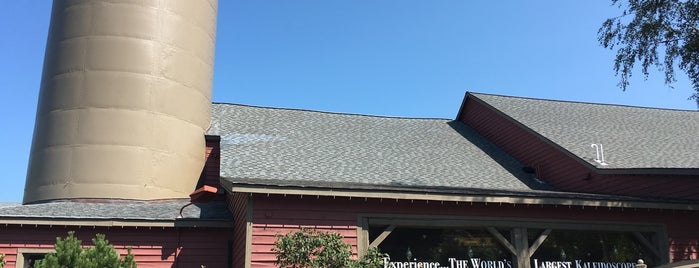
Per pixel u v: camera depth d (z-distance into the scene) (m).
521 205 12.93
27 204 15.38
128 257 9.88
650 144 17.42
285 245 10.90
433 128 20.11
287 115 19.20
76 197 14.78
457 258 12.67
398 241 12.54
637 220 13.73
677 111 22.84
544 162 16.66
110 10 16.27
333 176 13.73
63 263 9.01
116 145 15.23
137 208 14.27
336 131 17.95
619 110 21.69
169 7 17.00
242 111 19.12
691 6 16.28
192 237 13.63
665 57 17.17
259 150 15.21
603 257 13.62
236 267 12.80
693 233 14.02
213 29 18.80
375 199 12.15
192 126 16.81
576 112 20.42
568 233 13.62
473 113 20.98
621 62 17.61
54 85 15.93
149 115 15.79
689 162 15.77
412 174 14.73
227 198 14.98
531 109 19.86
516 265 12.64
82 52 15.93
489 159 17.52
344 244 11.04
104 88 15.61
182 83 16.78
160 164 15.67
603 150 16.11
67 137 15.28
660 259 13.59
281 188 11.33
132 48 16.09
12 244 12.70
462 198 12.29
